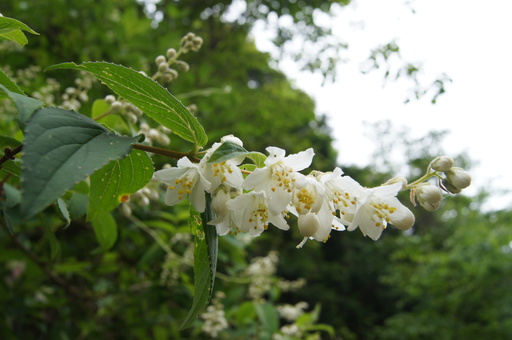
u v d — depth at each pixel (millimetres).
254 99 10914
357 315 21250
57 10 5992
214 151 1445
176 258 4156
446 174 1710
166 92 1536
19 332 5941
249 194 1577
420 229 19062
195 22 10047
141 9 8586
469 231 15016
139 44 6164
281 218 1682
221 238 4418
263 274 5516
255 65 11594
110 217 2838
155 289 4594
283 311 5852
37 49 5883
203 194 1606
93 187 1715
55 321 6141
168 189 1667
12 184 2832
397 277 16953
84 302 5617
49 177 1096
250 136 9406
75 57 6133
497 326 14719
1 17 1652
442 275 15172
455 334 15133
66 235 5656
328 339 19547
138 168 1680
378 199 1690
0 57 5297
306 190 1574
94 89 4410
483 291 14953
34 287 5559
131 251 5137
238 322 5098
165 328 5312
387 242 22078
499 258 14164
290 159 1596
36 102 1338
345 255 22438
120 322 5625
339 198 1662
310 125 18266
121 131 3195
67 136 1245
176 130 1710
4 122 3682
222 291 5082
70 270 4949
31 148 1156
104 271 5199
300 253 17234
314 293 20172
